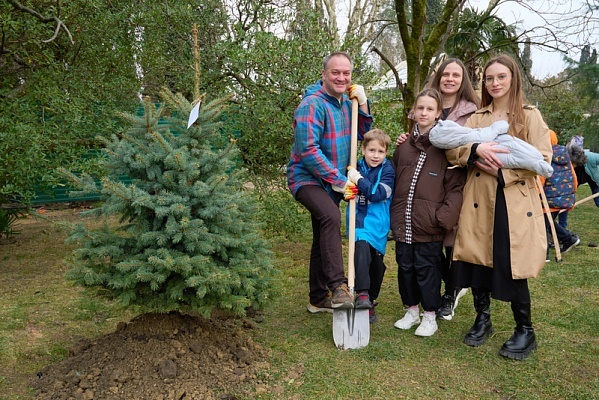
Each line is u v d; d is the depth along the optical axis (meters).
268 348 3.48
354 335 3.47
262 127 5.49
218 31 5.82
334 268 3.50
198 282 2.88
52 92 4.99
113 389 2.80
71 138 5.26
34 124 5.04
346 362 3.27
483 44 9.02
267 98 5.42
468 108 3.66
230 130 5.49
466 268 3.50
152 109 3.19
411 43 6.72
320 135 3.65
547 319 3.95
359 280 3.54
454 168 3.50
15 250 6.30
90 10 5.50
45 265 5.64
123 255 3.05
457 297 4.17
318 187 3.68
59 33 5.51
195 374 2.96
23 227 7.70
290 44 5.36
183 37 5.85
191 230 2.94
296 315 4.15
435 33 7.21
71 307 4.29
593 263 5.57
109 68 5.91
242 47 5.49
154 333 3.20
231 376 3.01
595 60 10.05
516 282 3.25
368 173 3.71
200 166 3.16
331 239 3.53
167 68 6.00
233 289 3.22
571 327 3.79
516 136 3.26
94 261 3.07
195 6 5.71
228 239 3.04
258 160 5.79
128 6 5.68
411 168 3.61
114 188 2.86
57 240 6.84
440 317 4.02
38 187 5.86
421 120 3.60
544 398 2.83
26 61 5.58
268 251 3.53
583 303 4.29
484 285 3.46
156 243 3.03
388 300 4.52
